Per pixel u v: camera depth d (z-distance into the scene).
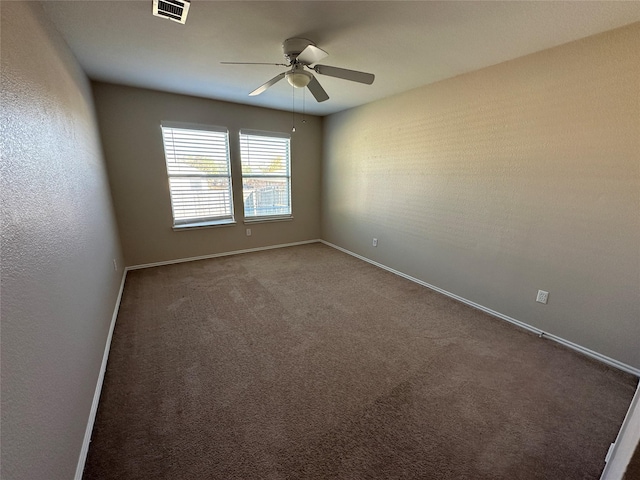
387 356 2.05
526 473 1.25
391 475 1.23
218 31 1.90
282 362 1.97
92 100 2.93
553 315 2.27
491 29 1.83
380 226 3.92
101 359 1.85
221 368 1.90
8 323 0.79
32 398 0.89
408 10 1.64
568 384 1.79
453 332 2.38
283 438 1.40
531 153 2.26
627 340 1.92
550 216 2.20
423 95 3.07
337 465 1.27
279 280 3.46
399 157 3.49
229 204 4.34
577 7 1.56
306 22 1.78
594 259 2.01
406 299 2.99
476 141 2.63
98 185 2.56
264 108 4.26
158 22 1.79
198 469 1.24
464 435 1.43
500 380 1.82
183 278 3.46
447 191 2.96
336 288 3.25
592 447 1.37
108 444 1.35
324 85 3.05
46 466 0.94
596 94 1.89
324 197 5.11
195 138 3.86
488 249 2.66
